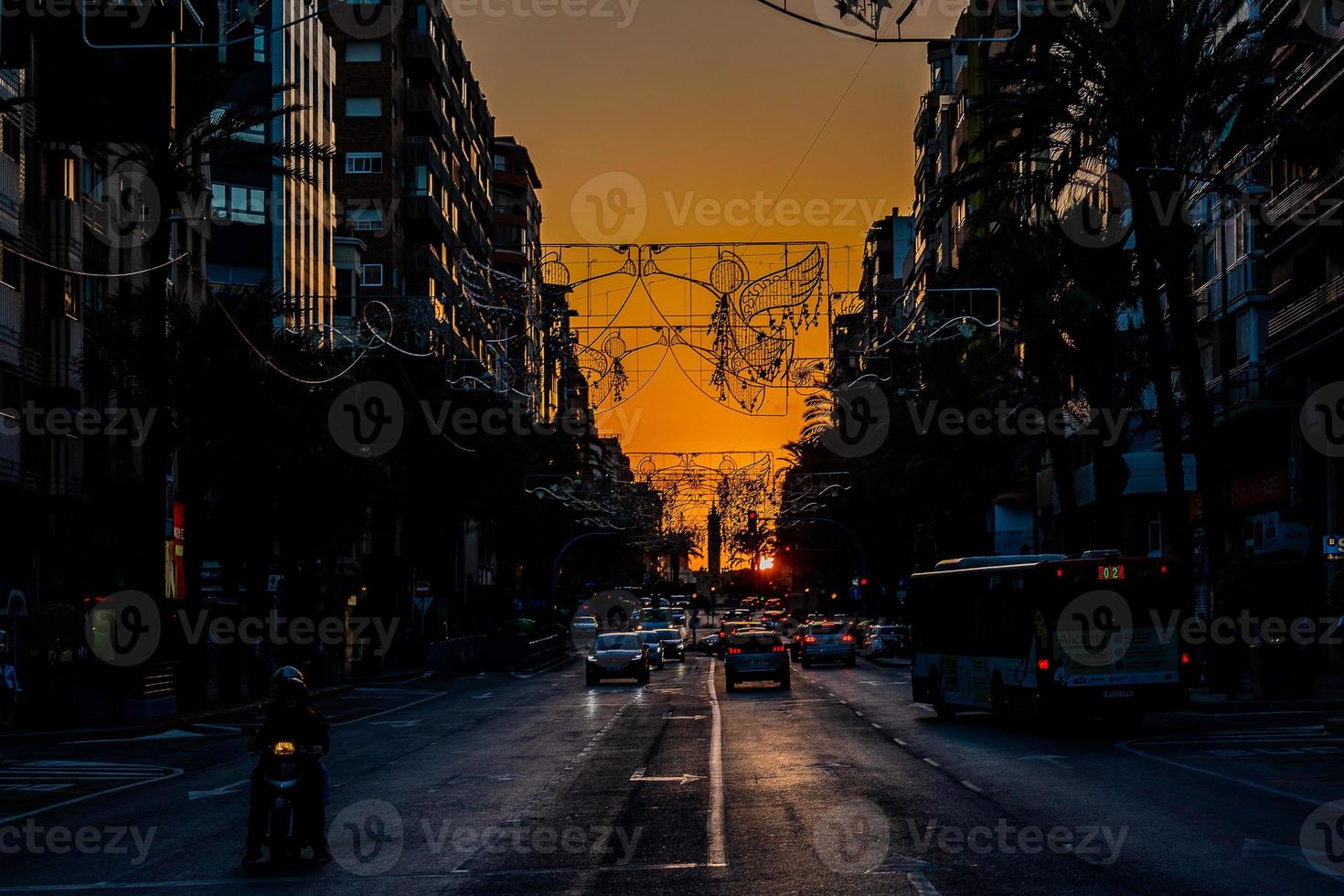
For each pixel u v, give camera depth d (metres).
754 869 12.31
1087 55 32.31
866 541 93.19
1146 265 33.75
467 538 104.69
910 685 48.44
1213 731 26.66
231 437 39.28
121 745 29.34
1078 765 20.53
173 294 38.47
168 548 52.78
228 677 41.78
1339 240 42.25
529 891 11.57
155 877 12.88
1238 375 48.50
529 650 68.56
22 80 42.22
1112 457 40.38
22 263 42.38
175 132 34.75
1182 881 11.19
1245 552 34.28
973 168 34.69
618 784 19.36
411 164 93.06
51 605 33.50
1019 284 40.41
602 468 105.00
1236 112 35.62
